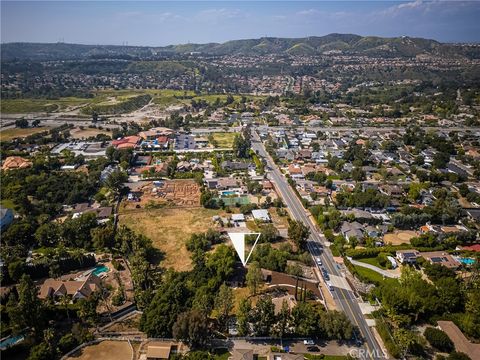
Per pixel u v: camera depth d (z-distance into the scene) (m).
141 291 123.12
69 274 139.50
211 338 108.94
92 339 107.50
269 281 136.12
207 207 197.88
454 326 110.88
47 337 102.19
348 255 151.25
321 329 108.81
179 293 118.06
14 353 101.88
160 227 177.00
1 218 165.75
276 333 107.94
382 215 187.75
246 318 109.50
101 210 188.25
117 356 101.75
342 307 122.88
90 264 145.25
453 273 135.62
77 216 180.50
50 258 144.12
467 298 120.88
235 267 141.25
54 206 188.12
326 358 102.50
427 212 182.12
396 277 139.00
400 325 113.62
